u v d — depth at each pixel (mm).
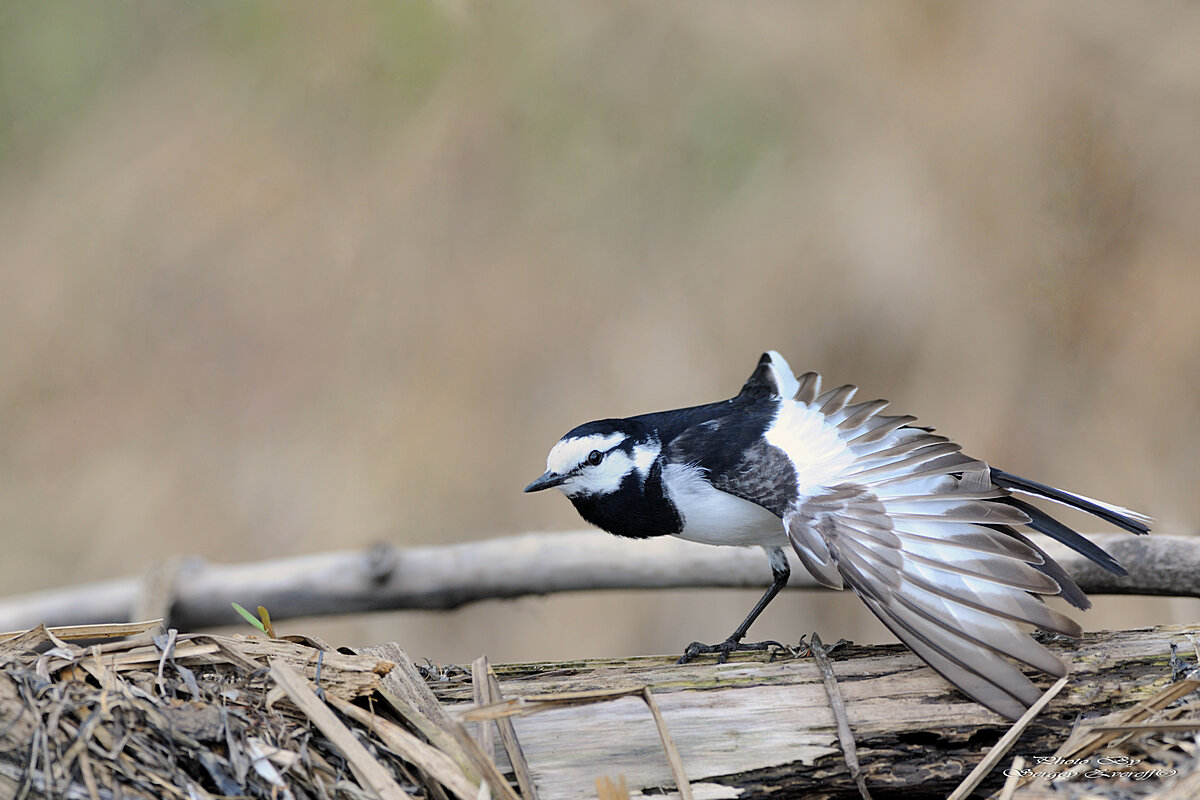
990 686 5230
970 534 5746
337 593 8977
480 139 13719
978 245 12328
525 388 12992
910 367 12125
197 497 13031
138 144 14086
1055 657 5191
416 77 13695
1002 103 12594
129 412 13391
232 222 13906
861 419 6828
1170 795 4574
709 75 13445
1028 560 5582
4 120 13922
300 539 12719
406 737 4895
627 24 13617
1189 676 5387
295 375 13430
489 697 5430
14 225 13859
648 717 5367
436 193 13695
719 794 5172
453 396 13031
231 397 13422
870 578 5695
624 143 13570
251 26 13961
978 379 11891
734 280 12883
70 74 14102
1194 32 12195
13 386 13328
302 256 13758
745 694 5516
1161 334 11703
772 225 12961
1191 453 11312
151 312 13711
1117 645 5754
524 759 5152
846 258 12539
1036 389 11836
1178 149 12086
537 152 13672
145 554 12781
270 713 4855
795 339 12516
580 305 13219
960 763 5309
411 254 13609
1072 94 12453
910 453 6352
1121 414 11609
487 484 12625
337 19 13844
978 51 12727
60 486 13117
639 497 7445
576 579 8867
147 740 4551
